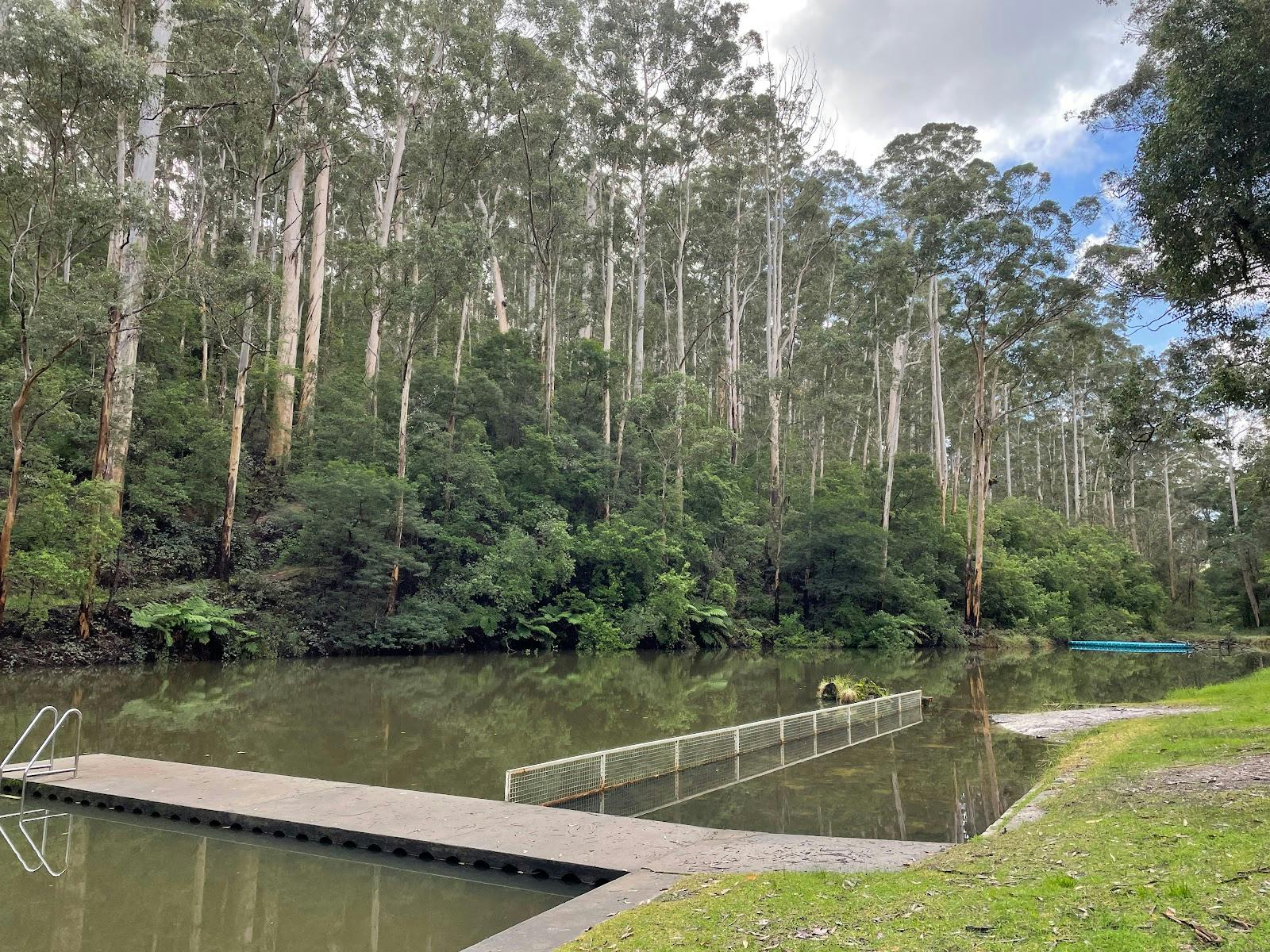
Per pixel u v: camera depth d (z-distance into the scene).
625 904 5.31
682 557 32.16
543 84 37.06
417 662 23.70
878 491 42.44
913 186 43.72
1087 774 9.43
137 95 17.83
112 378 20.81
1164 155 10.77
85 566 19.06
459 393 32.78
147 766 9.69
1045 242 36.06
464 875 6.67
